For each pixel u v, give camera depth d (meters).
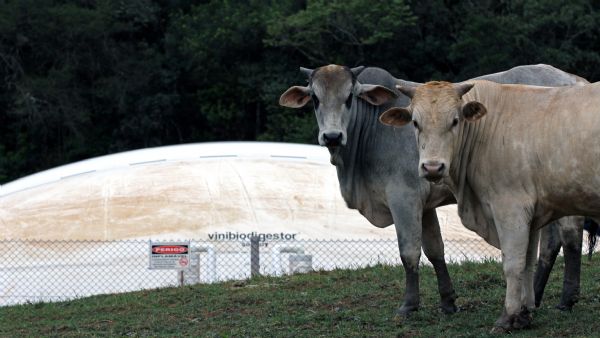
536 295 11.21
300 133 37.75
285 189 21.20
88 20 41.66
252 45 42.69
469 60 38.78
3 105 43.97
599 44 38.47
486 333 9.63
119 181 21.67
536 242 9.87
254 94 43.06
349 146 10.99
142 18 44.50
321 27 38.62
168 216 20.19
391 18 38.03
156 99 42.88
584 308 10.83
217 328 11.16
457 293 12.12
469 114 9.28
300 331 10.58
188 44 42.53
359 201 11.15
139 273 18.38
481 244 18.88
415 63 41.31
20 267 18.58
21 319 13.31
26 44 42.66
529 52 36.97
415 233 10.69
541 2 37.06
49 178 22.23
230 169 22.06
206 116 43.69
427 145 9.20
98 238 19.58
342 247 18.86
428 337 9.82
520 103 9.50
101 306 13.53
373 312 11.24
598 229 13.91
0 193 21.78
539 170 9.23
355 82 10.87
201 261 17.38
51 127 43.12
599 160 8.80
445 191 10.77
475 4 41.28
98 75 43.91
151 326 11.62
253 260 17.03
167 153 22.84
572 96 9.20
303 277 14.23
